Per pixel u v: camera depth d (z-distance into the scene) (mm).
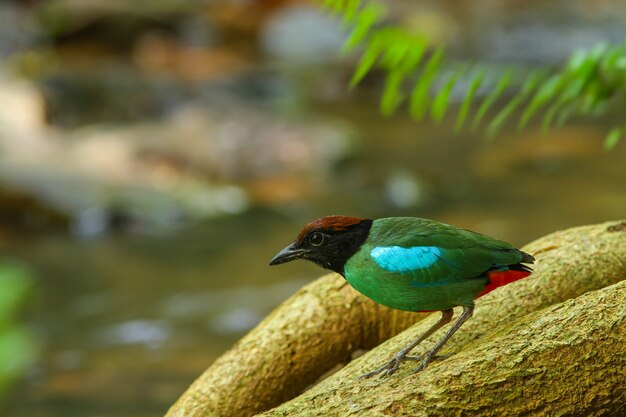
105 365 10516
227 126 18859
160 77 22641
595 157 17297
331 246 4512
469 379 4023
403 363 4625
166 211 15695
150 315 11945
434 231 4426
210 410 5516
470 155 17969
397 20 25859
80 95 21297
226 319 11695
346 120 20812
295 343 5645
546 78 6023
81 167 16906
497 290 5148
